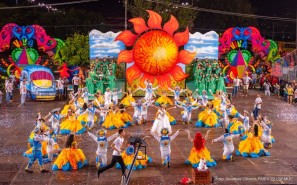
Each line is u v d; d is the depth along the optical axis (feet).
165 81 98.32
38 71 99.86
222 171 46.47
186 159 51.21
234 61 114.73
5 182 42.93
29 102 95.25
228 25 180.75
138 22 95.04
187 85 101.50
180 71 98.32
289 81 108.88
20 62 113.91
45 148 50.55
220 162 49.93
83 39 115.96
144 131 66.18
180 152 54.34
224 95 75.15
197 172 42.16
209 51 99.55
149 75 97.71
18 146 57.06
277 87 107.65
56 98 101.55
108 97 81.97
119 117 68.59
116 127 67.72
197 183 42.24
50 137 50.65
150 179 43.78
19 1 176.65
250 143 52.44
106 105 72.95
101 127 68.85
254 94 109.40
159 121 63.00
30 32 111.96
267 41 113.39
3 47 111.96
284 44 164.55
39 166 48.08
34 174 45.44
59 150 50.93
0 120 74.69
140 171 46.37
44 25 177.88
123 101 88.28
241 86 120.26
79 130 63.93
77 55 115.24
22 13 175.11
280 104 94.02
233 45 113.09
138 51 96.17
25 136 62.80
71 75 120.98
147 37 95.76
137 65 96.89
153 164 48.96
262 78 117.60
